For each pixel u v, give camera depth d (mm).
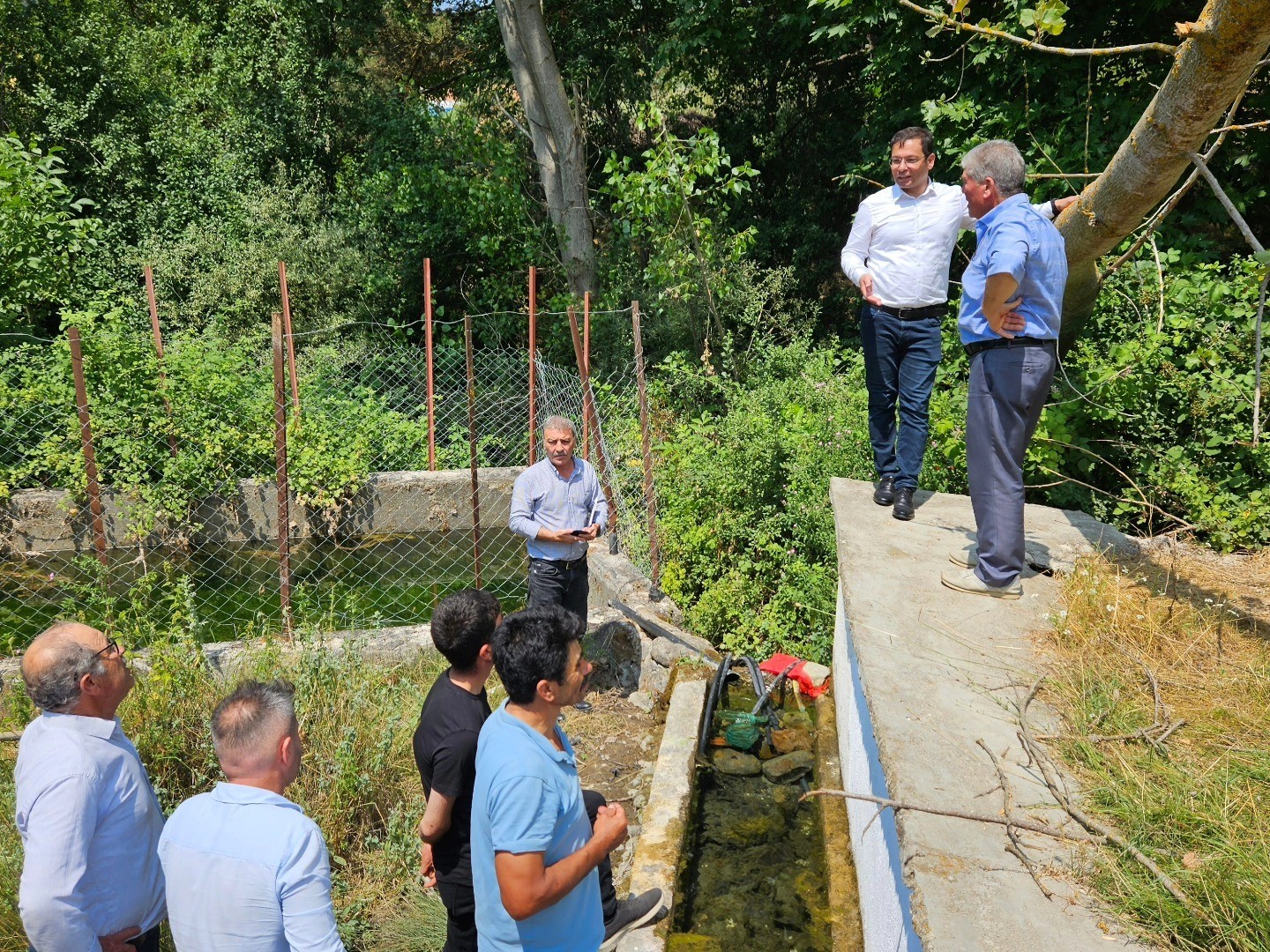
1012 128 7832
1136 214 4363
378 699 5109
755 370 10688
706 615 6934
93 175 15422
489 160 13102
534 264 13375
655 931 3793
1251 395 5473
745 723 5598
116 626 5543
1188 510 5426
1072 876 2297
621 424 9656
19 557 8727
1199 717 2949
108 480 8977
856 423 7477
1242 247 7785
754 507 7738
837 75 14969
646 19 15656
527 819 2230
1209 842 2318
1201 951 2053
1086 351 6141
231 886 2176
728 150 15828
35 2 15305
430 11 18594
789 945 3861
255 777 2342
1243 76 3404
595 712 5996
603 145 16484
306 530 9398
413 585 8234
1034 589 3953
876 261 4863
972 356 3715
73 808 2463
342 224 14812
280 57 17000
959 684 3197
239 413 9445
